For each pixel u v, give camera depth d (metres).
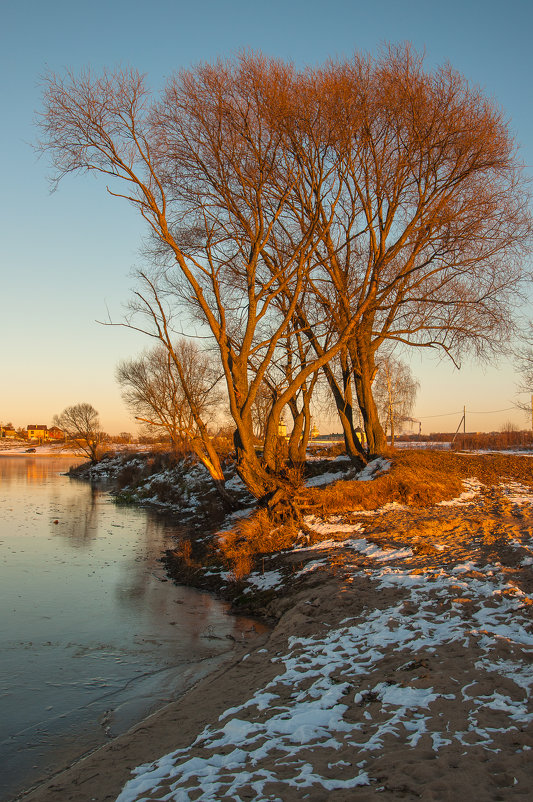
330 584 11.95
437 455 26.64
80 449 79.75
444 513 17.95
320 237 19.19
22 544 21.61
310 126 18.23
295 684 7.54
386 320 23.41
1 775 6.37
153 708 8.06
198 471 36.03
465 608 9.24
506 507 18.69
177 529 25.53
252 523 18.45
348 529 16.84
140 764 6.16
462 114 19.02
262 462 20.00
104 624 12.11
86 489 50.53
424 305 21.84
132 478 47.78
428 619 9.02
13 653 10.33
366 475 22.64
